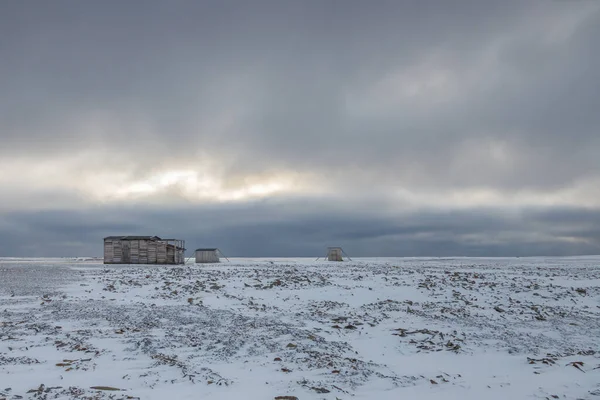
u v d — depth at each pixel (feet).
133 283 110.11
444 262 266.16
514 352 57.52
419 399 39.24
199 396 37.58
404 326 70.95
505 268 187.01
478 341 62.80
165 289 101.30
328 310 81.97
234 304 85.15
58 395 36.11
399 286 108.47
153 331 61.31
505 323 74.54
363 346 58.54
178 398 36.91
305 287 106.32
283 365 47.80
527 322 75.61
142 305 81.56
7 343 52.65
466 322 74.43
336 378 44.09
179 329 63.16
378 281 117.29
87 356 48.06
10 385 38.34
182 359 48.65
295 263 237.25
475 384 44.14
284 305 85.76
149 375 42.55
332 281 116.98
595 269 179.52
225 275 132.57
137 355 49.37
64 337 56.13
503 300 94.22
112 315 71.26
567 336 67.31
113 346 52.54
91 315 70.74
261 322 69.56
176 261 210.79
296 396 38.45
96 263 221.25
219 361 48.65
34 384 38.75
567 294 102.42
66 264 207.92
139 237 212.43
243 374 44.37
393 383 43.60
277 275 133.39
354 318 75.36
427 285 108.78
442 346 59.57
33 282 112.06
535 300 95.40
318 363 48.65
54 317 68.49
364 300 92.27
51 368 43.55
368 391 41.01
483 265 218.18
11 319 66.54
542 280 125.29
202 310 78.33
